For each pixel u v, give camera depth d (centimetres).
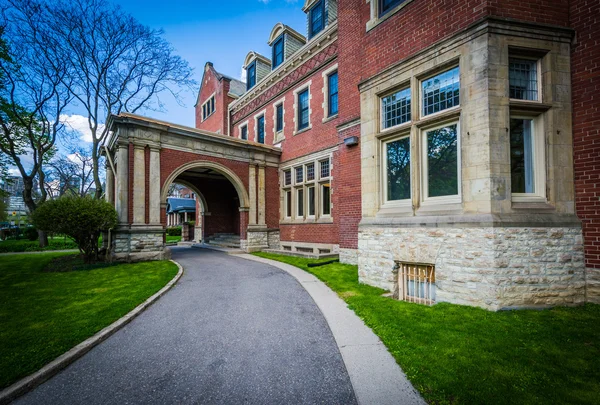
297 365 349
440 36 584
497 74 510
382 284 663
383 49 695
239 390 302
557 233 507
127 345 413
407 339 388
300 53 1459
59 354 370
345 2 1074
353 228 1004
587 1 525
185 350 396
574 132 530
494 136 504
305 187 1474
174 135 1289
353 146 1009
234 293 680
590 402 250
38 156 2016
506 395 262
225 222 2073
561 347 348
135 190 1156
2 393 290
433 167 606
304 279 806
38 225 991
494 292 479
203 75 2573
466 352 343
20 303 591
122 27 1664
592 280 504
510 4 524
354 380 303
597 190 502
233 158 1491
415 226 595
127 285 743
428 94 616
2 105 1723
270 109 1752
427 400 265
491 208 495
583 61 526
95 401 289
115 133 1202
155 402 285
